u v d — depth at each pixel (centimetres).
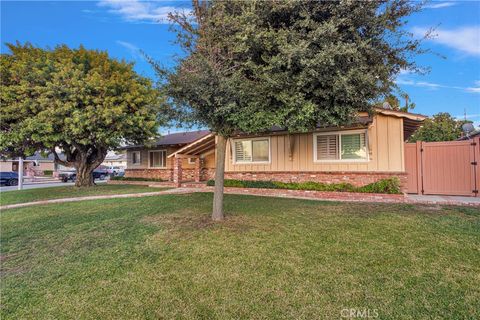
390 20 551
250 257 457
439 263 420
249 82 568
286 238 546
